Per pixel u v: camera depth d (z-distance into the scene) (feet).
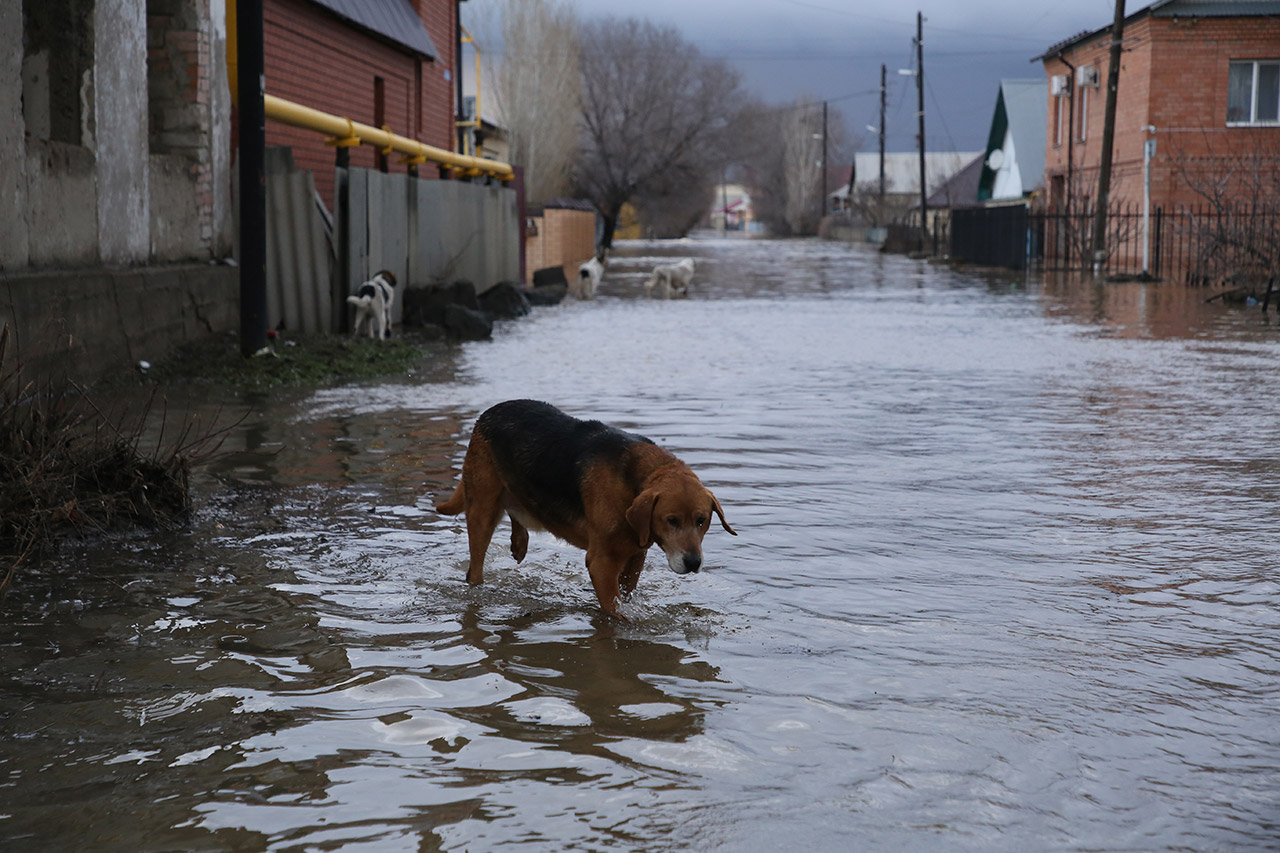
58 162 33.83
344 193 52.65
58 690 13.53
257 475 25.32
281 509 22.41
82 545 19.61
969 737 12.33
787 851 9.96
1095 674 14.23
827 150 411.13
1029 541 20.70
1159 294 90.79
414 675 14.12
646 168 229.86
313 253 49.60
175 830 10.32
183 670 14.21
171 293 40.81
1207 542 20.62
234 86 50.65
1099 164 131.13
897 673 14.25
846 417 34.47
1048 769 11.57
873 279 122.01
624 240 306.55
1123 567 19.04
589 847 10.03
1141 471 26.78
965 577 18.45
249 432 30.35
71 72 35.78
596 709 13.10
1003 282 112.16
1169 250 107.55
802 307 83.15
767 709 13.09
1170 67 113.19
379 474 25.57
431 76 91.97
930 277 124.77
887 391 40.24
